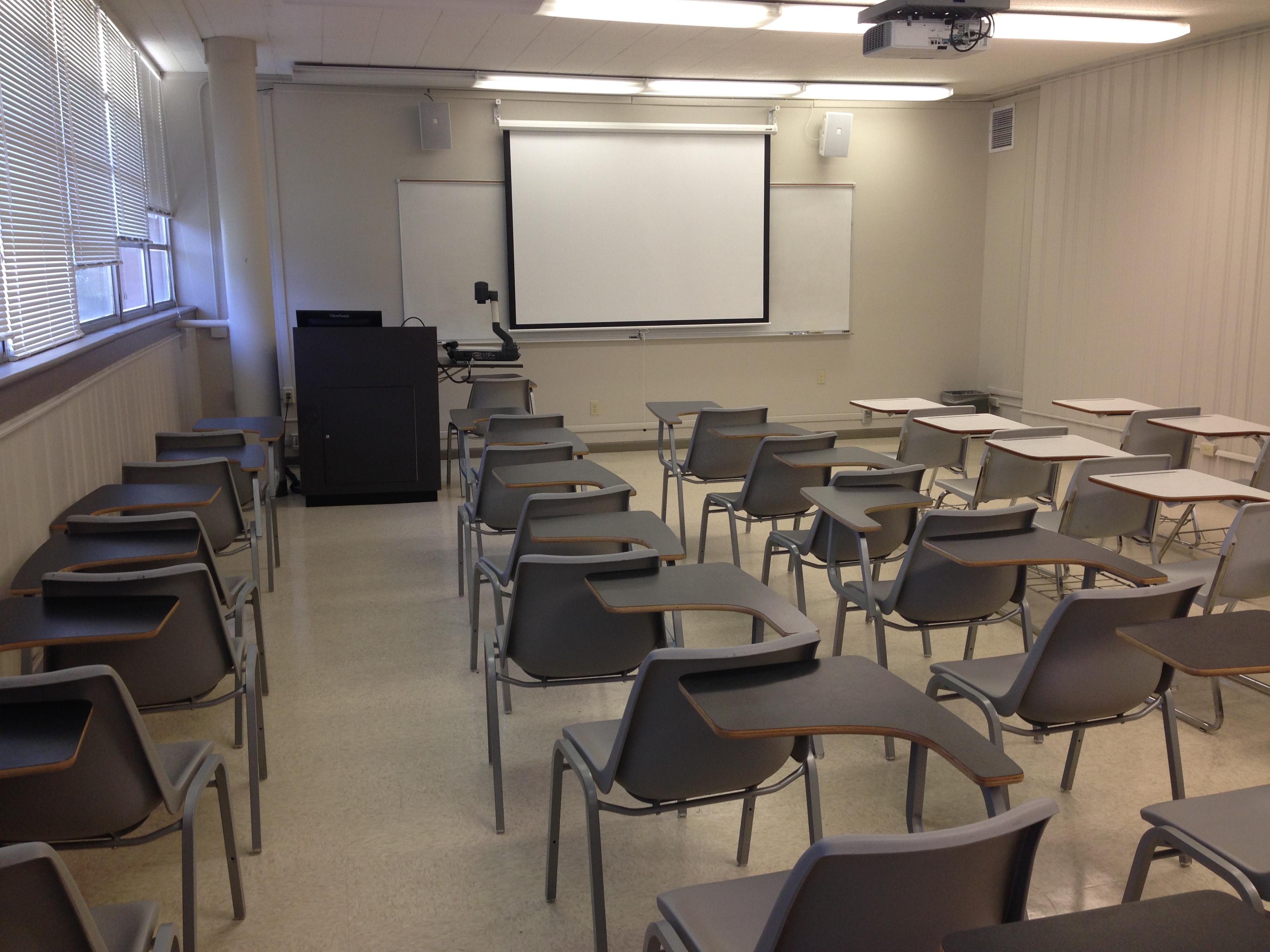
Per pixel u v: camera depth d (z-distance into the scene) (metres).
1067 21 5.77
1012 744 3.10
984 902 1.36
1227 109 6.22
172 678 2.36
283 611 4.38
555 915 2.26
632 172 8.03
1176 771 2.51
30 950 1.26
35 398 3.17
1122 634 2.02
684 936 1.55
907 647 3.93
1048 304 7.96
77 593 2.20
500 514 4.17
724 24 5.64
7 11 3.53
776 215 8.41
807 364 8.71
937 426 4.73
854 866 1.24
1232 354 6.26
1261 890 1.63
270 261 6.70
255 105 6.34
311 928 2.21
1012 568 3.05
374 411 6.23
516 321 7.98
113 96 5.42
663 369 8.39
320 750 3.09
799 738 2.05
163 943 1.49
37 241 3.85
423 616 4.31
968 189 8.80
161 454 4.48
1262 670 1.83
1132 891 1.84
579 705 3.42
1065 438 4.49
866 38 4.93
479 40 6.19
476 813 2.72
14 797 1.74
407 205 7.64
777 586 4.70
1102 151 7.28
